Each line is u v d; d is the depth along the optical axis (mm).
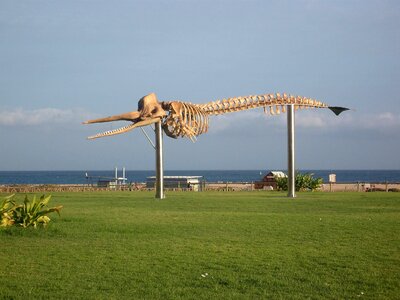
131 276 11109
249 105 37500
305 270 11625
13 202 18281
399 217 21984
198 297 9602
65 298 9492
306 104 38250
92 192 44500
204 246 14656
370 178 167250
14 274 11219
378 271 11469
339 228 18344
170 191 47094
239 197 35812
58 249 14117
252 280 10812
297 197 35781
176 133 34719
